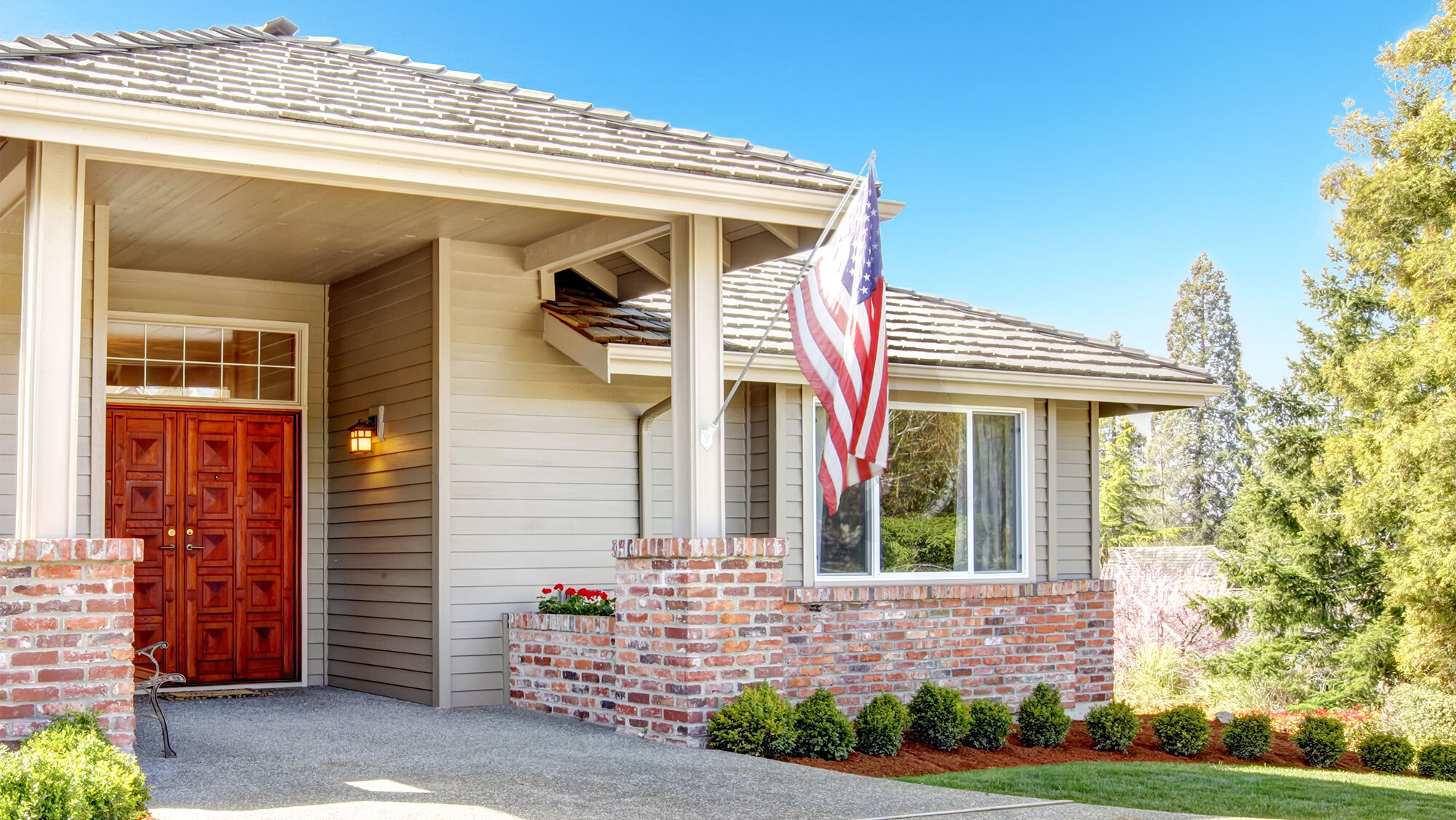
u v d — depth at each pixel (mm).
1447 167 18281
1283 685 21016
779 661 8609
